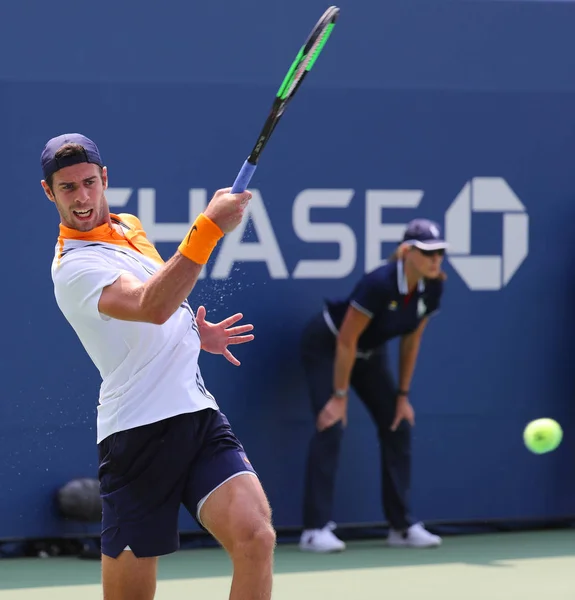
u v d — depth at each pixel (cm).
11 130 1884
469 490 2144
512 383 2159
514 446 2164
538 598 1656
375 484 2102
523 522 2236
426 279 1880
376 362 2005
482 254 2134
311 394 2002
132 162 1948
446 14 2091
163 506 1084
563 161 2167
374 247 2077
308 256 2045
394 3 2062
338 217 2055
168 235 1973
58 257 1047
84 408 1934
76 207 1041
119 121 1939
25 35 1886
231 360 1203
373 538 2139
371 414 2045
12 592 1689
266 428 2045
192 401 1081
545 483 2181
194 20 1964
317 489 1977
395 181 2083
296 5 2014
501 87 2127
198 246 934
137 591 1103
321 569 1852
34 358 1911
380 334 1914
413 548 2036
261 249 2020
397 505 2034
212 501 1061
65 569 1852
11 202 1891
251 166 953
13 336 1900
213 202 945
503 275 2147
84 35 1914
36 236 1905
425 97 2089
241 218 952
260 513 1046
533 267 2161
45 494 1920
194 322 1138
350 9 2039
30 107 1891
